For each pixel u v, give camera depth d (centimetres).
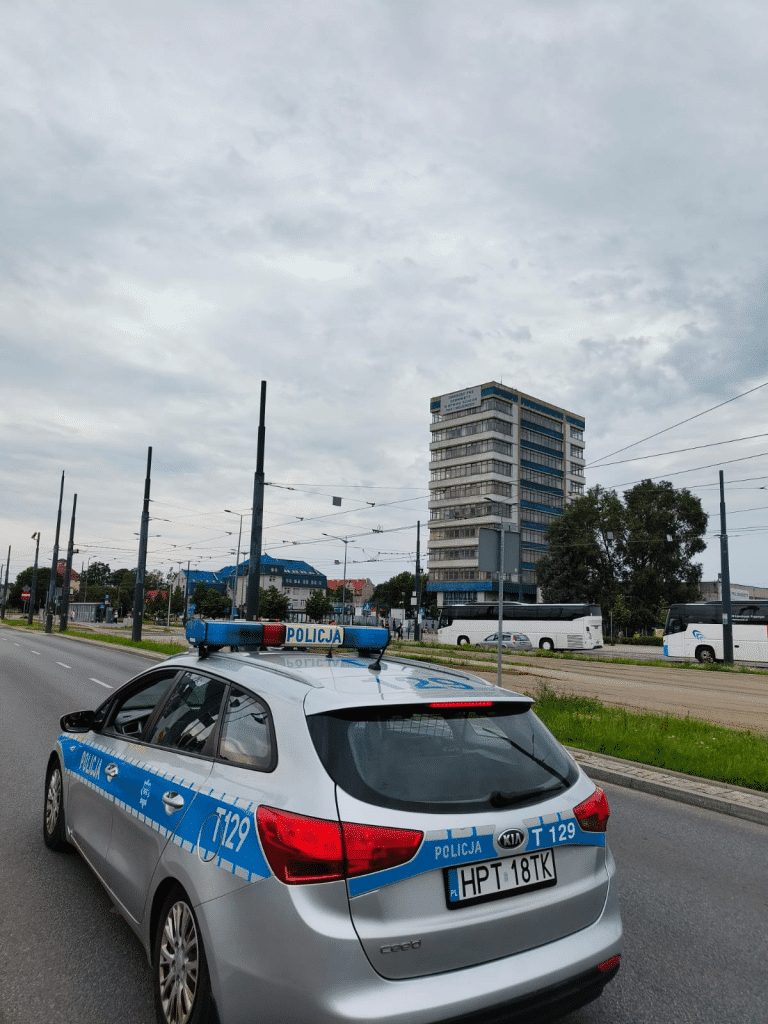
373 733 265
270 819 241
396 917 232
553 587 7044
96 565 16125
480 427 9394
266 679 305
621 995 326
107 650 3053
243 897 240
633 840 565
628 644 6319
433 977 233
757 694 1848
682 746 863
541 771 287
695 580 6725
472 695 299
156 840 300
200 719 326
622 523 6838
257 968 231
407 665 361
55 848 493
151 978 329
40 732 956
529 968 248
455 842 245
